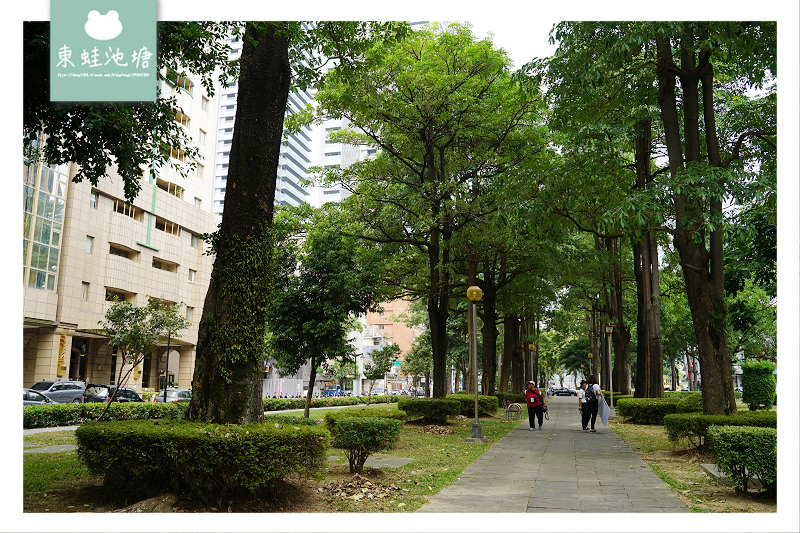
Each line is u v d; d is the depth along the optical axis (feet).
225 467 21.68
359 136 65.98
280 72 27.63
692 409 54.03
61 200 124.57
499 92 62.90
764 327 130.62
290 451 22.79
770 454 24.32
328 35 39.14
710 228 35.14
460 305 104.99
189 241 174.09
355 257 62.18
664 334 133.80
